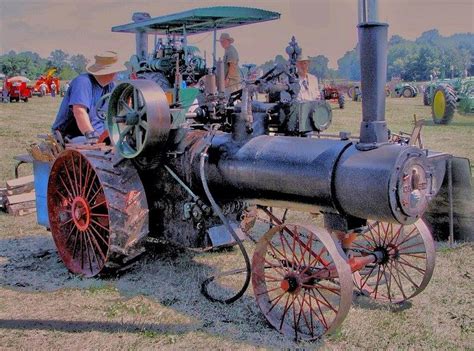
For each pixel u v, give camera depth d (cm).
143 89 392
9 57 6975
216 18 806
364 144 319
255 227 589
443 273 446
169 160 417
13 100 2994
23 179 661
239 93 422
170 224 432
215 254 499
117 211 405
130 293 408
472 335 343
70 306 386
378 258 394
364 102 321
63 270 457
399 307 385
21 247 520
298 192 338
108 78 525
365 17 315
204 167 393
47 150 491
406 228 498
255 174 359
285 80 405
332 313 375
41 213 500
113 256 412
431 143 1132
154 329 353
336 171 319
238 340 338
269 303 364
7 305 387
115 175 416
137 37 1144
